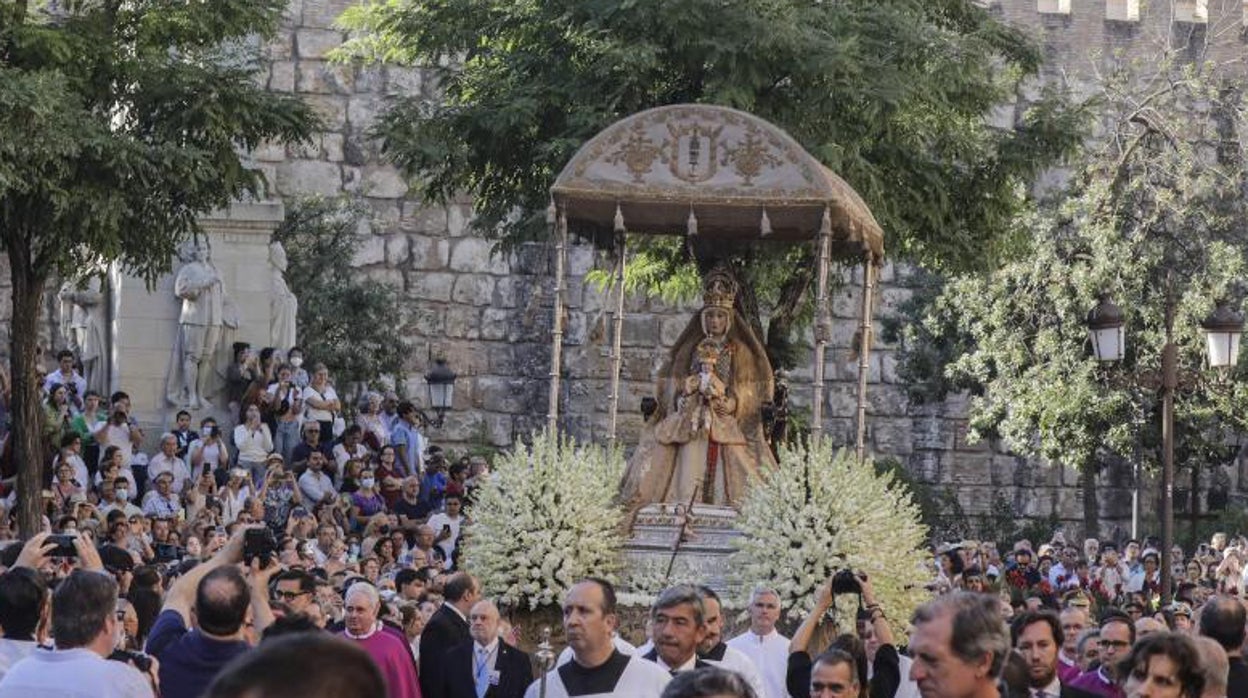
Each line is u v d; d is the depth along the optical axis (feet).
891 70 88.02
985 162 99.14
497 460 66.54
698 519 66.64
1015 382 143.13
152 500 86.94
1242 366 139.74
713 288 70.38
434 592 58.70
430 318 149.79
